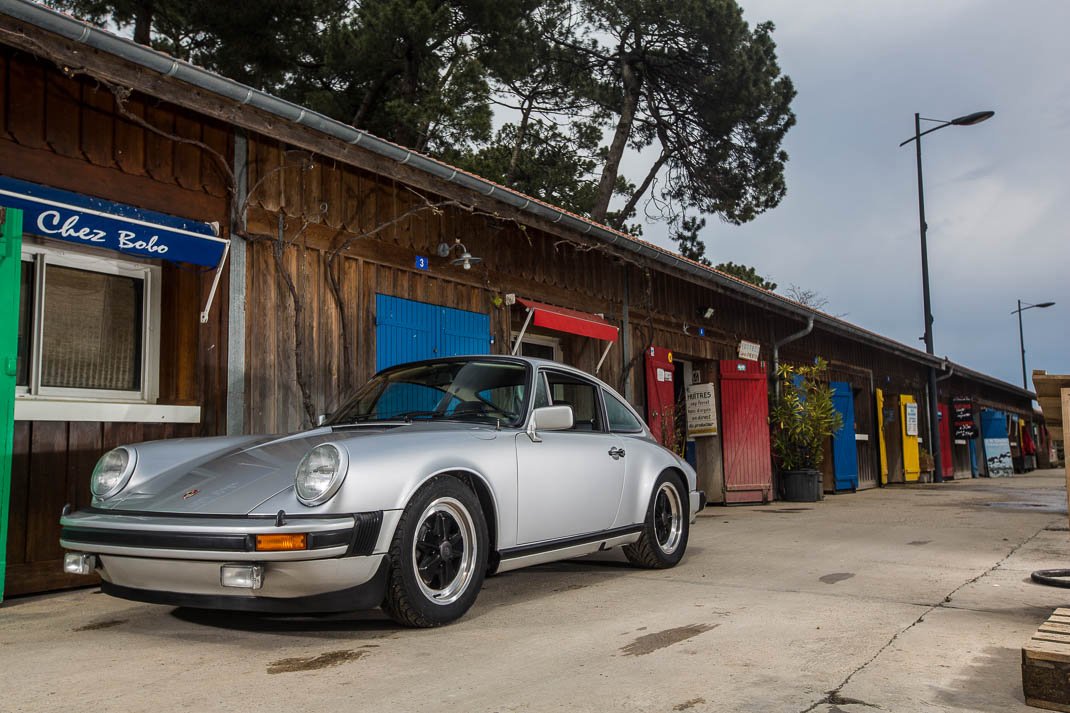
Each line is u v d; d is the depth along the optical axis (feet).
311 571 10.20
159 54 15.01
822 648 10.85
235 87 16.40
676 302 38.78
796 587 15.66
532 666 9.91
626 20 63.00
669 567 18.04
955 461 77.20
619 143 66.85
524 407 14.57
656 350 36.32
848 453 51.70
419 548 11.70
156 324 18.85
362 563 10.60
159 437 17.70
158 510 10.78
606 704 8.46
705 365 41.60
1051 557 19.88
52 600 14.82
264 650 10.71
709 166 69.92
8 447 14.30
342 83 55.57
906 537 24.35
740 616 12.90
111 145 17.11
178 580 10.50
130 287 18.58
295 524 10.06
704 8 60.03
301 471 10.64
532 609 13.51
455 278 26.30
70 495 16.05
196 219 18.75
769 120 66.80
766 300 40.81
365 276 23.09
